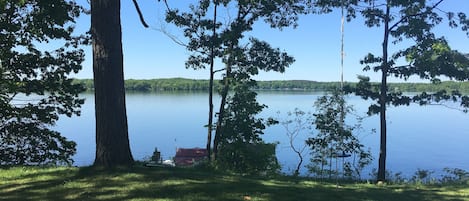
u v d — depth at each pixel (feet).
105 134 26.81
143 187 22.91
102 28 26.35
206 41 53.06
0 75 44.45
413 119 300.40
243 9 53.78
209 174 28.45
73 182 23.72
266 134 120.26
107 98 26.71
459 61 43.83
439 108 450.71
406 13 45.68
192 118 286.25
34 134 47.57
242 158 47.52
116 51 26.76
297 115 82.17
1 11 40.81
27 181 24.30
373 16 47.06
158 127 236.84
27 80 47.85
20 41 45.21
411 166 110.42
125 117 27.61
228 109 52.26
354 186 32.55
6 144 46.78
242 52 52.29
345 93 49.98
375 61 47.93
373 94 49.34
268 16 54.54
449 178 43.70
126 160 27.45
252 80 53.62
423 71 45.73
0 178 25.18
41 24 44.11
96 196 21.22
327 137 49.11
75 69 51.21
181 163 55.21
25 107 47.11
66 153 50.24
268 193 23.29
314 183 32.07
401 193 27.99
